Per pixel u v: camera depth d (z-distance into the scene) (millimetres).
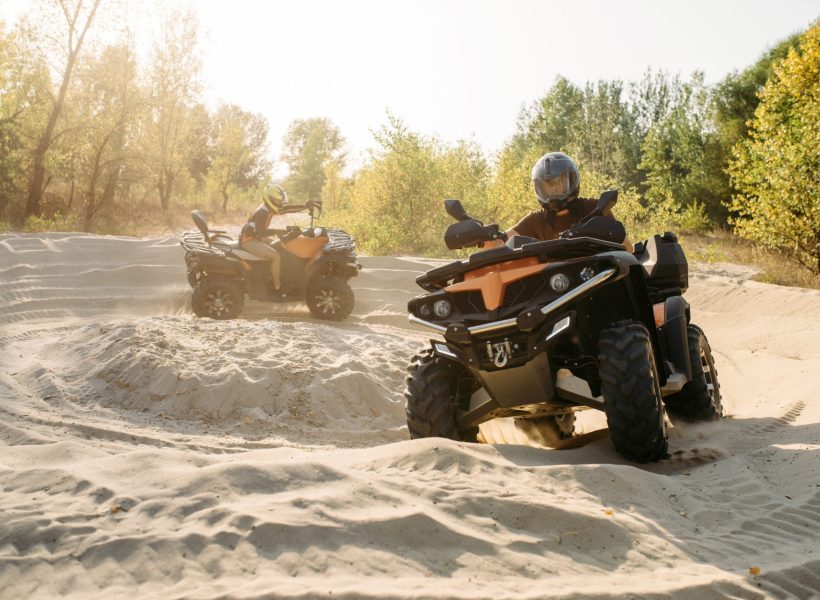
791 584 2568
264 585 2291
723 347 9141
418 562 2516
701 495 3504
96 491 3076
